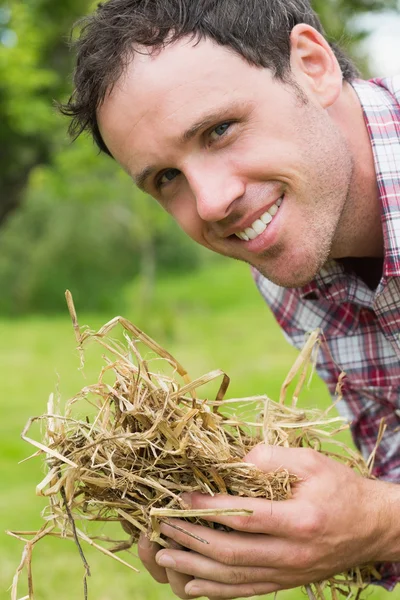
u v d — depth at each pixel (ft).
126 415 6.05
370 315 7.83
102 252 75.66
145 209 53.01
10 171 40.22
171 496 6.19
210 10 6.27
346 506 6.18
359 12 34.53
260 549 6.14
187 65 6.16
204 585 6.49
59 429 6.06
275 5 6.61
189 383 6.18
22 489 17.21
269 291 8.57
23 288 73.67
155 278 87.30
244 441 6.64
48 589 11.75
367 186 7.02
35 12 37.73
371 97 7.16
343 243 7.15
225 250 6.88
